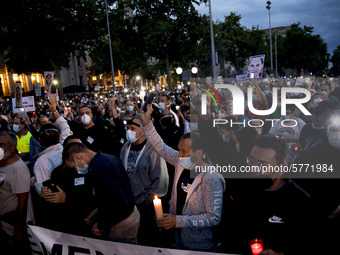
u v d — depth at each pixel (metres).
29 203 3.37
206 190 2.28
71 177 3.07
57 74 32.28
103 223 2.50
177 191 2.65
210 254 2.03
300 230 2.08
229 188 2.25
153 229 3.48
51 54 32.06
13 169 3.25
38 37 31.00
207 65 46.06
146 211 3.50
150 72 53.12
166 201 3.81
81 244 2.39
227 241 2.33
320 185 2.22
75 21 31.83
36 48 31.98
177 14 36.06
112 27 35.91
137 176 3.54
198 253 2.04
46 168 3.39
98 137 5.10
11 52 33.47
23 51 32.19
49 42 31.78
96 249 2.31
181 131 4.77
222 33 48.97
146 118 2.96
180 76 53.56
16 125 5.97
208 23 38.94
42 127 3.57
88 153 2.83
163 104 5.63
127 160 3.76
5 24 30.59
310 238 2.06
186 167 2.38
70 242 2.43
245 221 2.21
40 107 20.25
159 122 4.68
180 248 2.57
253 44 51.31
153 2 36.06
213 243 2.37
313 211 2.08
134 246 2.18
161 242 3.46
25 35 30.81
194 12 36.72
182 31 37.03
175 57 39.97
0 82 40.31
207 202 2.27
